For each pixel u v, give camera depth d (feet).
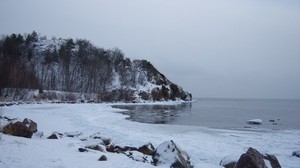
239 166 36.50
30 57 361.71
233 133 97.71
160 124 120.47
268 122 150.82
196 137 84.74
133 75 378.32
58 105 195.11
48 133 68.18
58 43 439.22
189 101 464.65
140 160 41.14
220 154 59.16
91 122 104.53
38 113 124.67
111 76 359.66
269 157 43.91
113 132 82.53
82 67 339.36
